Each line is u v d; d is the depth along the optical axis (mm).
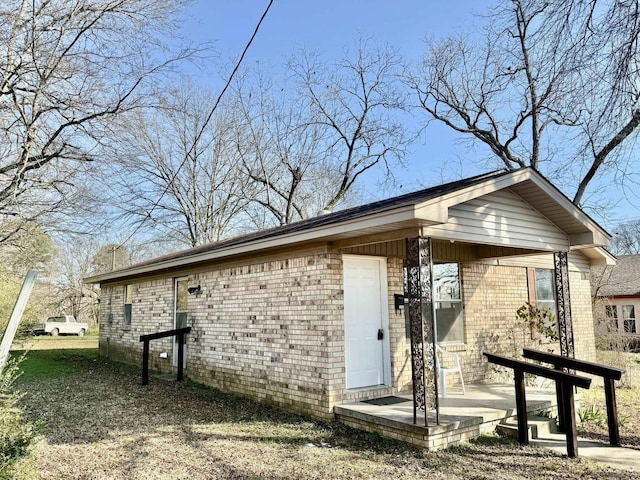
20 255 11141
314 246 7324
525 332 10188
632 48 5281
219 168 26109
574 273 12609
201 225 26078
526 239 7137
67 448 5719
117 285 15258
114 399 8656
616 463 5371
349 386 7223
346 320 7355
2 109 8672
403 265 8117
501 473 4961
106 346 15703
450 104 21031
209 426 6766
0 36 8203
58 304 33812
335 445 5859
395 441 5879
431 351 5801
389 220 5500
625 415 8109
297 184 26094
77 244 10922
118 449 5699
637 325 21750
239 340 8984
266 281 8375
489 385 8672
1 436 3900
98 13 8961
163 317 12164
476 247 9148
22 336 11867
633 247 27859
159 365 12148
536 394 7781
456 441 5852
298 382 7449
